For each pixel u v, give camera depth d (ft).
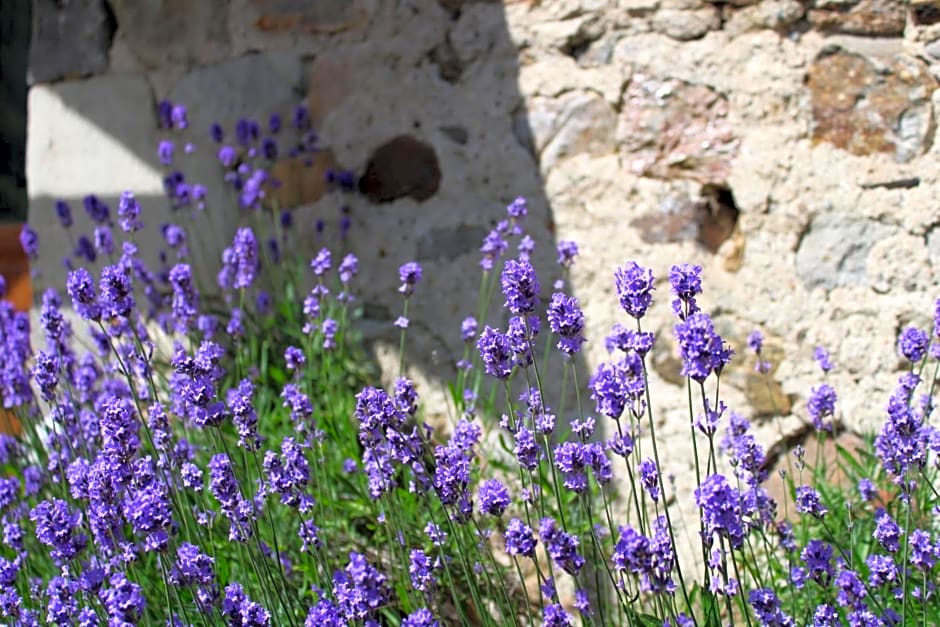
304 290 14.03
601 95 12.85
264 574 8.72
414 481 9.57
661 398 12.25
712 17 12.39
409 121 13.78
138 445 8.44
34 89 15.67
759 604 7.56
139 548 9.64
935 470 10.30
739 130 12.28
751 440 8.85
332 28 14.12
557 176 13.01
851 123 11.85
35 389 14.79
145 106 15.10
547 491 11.46
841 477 11.55
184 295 11.51
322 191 14.21
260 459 11.38
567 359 12.67
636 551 7.36
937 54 11.53
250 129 14.08
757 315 12.09
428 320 13.53
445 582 10.64
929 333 11.45
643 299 7.66
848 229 11.80
